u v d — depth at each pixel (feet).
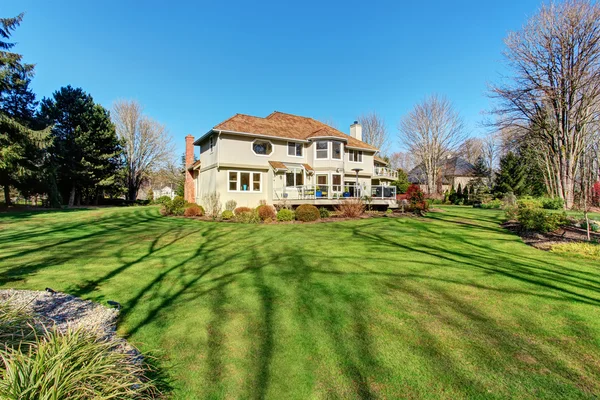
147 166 145.07
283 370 10.82
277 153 73.92
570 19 67.00
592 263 25.09
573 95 72.28
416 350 12.12
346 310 16.10
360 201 65.77
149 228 46.14
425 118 148.66
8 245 32.58
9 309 11.62
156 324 14.47
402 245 33.19
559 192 80.12
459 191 137.08
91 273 22.79
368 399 9.30
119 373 8.10
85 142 104.12
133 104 139.44
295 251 30.35
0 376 7.64
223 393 9.58
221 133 65.92
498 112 81.25
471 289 19.13
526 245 32.83
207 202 66.33
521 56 74.79
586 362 11.20
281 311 15.99
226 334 13.52
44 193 98.07
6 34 70.90
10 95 85.66
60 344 8.74
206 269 24.09
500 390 9.66
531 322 14.49
